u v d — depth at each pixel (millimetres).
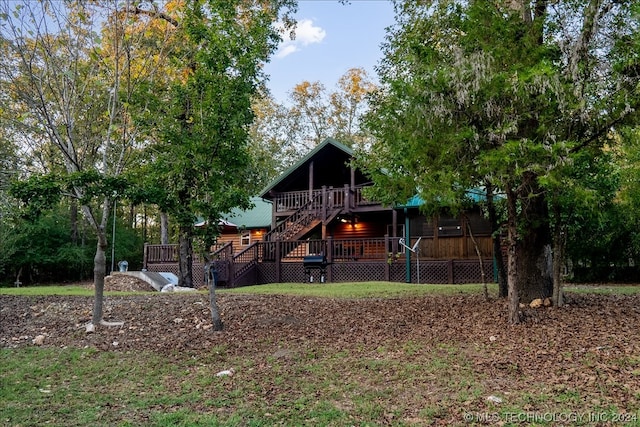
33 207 6559
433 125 6199
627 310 7277
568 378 4543
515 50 6355
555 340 5742
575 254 15328
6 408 4250
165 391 4719
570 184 5730
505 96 5844
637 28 6164
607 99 6234
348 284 13820
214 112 6895
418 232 16234
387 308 8219
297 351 6000
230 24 6988
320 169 20641
